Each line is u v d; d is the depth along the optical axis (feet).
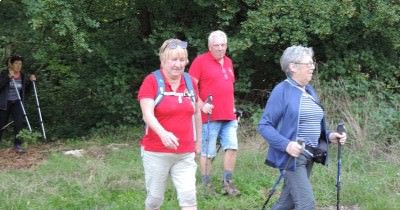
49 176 23.08
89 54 34.53
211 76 20.20
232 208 19.75
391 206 19.35
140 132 33.60
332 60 32.07
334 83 30.25
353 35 31.96
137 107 34.88
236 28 33.78
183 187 14.83
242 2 33.24
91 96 38.83
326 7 29.73
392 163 24.44
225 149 20.71
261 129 14.47
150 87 14.49
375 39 32.76
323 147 14.92
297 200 14.21
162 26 34.91
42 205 19.35
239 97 34.30
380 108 28.30
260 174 23.34
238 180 22.35
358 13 30.66
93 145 31.19
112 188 21.22
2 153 30.14
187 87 14.85
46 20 28.91
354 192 20.86
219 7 32.50
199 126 15.37
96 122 37.55
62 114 39.58
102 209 19.19
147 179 15.03
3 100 31.50
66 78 40.32
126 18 37.50
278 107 14.43
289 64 14.53
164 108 14.37
